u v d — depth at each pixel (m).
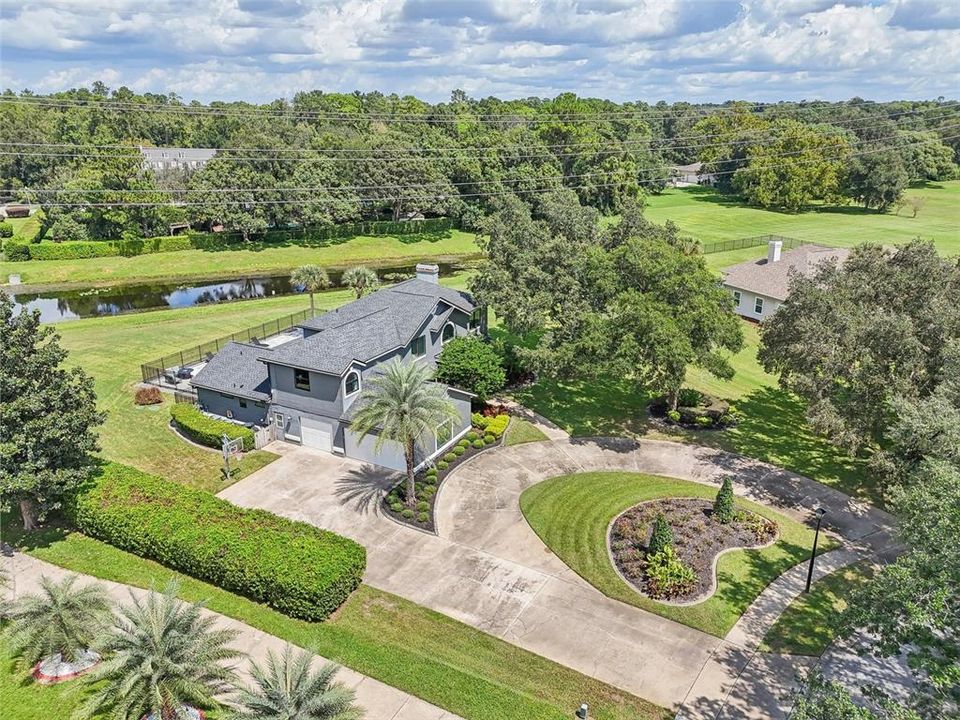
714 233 91.56
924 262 31.95
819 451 33.25
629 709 18.47
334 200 82.88
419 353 37.38
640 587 23.59
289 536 23.33
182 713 16.16
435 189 90.00
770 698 18.92
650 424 36.12
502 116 151.25
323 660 19.77
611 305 34.22
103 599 19.41
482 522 27.33
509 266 37.53
